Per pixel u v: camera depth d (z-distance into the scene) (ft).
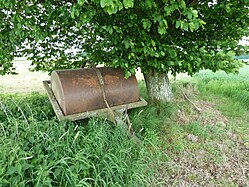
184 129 12.80
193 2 11.99
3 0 9.22
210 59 11.21
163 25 8.92
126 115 11.63
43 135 8.55
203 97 17.84
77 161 7.54
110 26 9.62
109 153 8.26
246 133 12.84
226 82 22.89
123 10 10.09
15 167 6.17
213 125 13.47
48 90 11.73
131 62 11.16
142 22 10.14
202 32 13.07
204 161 10.34
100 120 10.75
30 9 10.78
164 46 11.04
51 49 16.24
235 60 11.31
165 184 8.89
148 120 12.66
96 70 11.65
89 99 10.85
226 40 11.92
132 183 8.10
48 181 6.33
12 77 35.78
